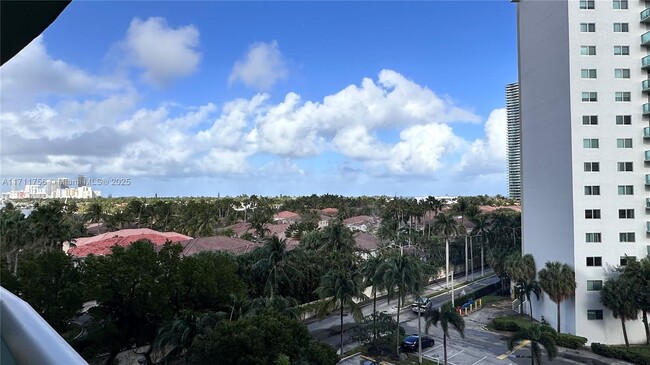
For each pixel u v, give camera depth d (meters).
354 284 36.50
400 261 36.47
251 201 156.25
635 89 43.19
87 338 28.53
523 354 37.47
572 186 42.19
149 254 30.20
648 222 41.94
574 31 43.22
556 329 43.62
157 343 27.11
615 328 40.75
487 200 153.12
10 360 2.95
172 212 104.94
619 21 43.59
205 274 31.66
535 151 49.41
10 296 4.44
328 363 22.23
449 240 76.81
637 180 42.41
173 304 30.78
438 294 60.91
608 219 41.94
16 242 43.69
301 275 45.28
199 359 22.48
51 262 27.73
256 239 75.81
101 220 98.69
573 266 41.75
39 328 3.29
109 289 27.70
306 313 45.22
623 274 39.56
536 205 49.06
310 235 61.72
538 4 48.75
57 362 2.60
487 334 44.09
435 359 35.56
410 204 102.62
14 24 2.86
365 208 144.88
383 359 35.25
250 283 40.56
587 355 37.84
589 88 42.91
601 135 42.56
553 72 45.66
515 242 72.06
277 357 20.23
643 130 42.91
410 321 47.47
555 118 45.25
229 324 22.27
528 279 48.72
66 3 2.85
